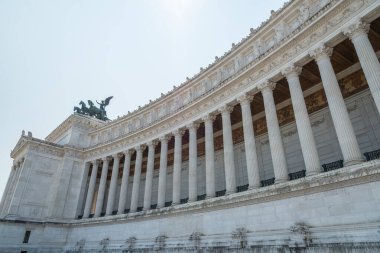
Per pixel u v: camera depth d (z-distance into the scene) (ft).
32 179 210.38
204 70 169.48
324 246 81.41
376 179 79.56
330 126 129.80
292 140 145.38
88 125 249.75
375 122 115.14
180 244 131.85
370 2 95.76
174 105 190.29
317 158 100.89
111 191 200.23
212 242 118.52
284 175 107.76
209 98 154.71
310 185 92.89
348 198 84.12
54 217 204.03
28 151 215.10
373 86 88.38
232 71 154.92
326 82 102.83
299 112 109.50
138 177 188.65
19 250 187.42
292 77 116.88
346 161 89.20
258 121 163.53
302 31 113.29
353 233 79.51
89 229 193.26
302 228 89.81
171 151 212.84
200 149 192.95
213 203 125.90
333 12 105.09
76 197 218.79
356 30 98.07
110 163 245.04
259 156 157.69
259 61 129.08
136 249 148.97
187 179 195.21
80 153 232.94
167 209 148.77
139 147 196.44
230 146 136.87
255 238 104.17
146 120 209.36
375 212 77.56
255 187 116.37
